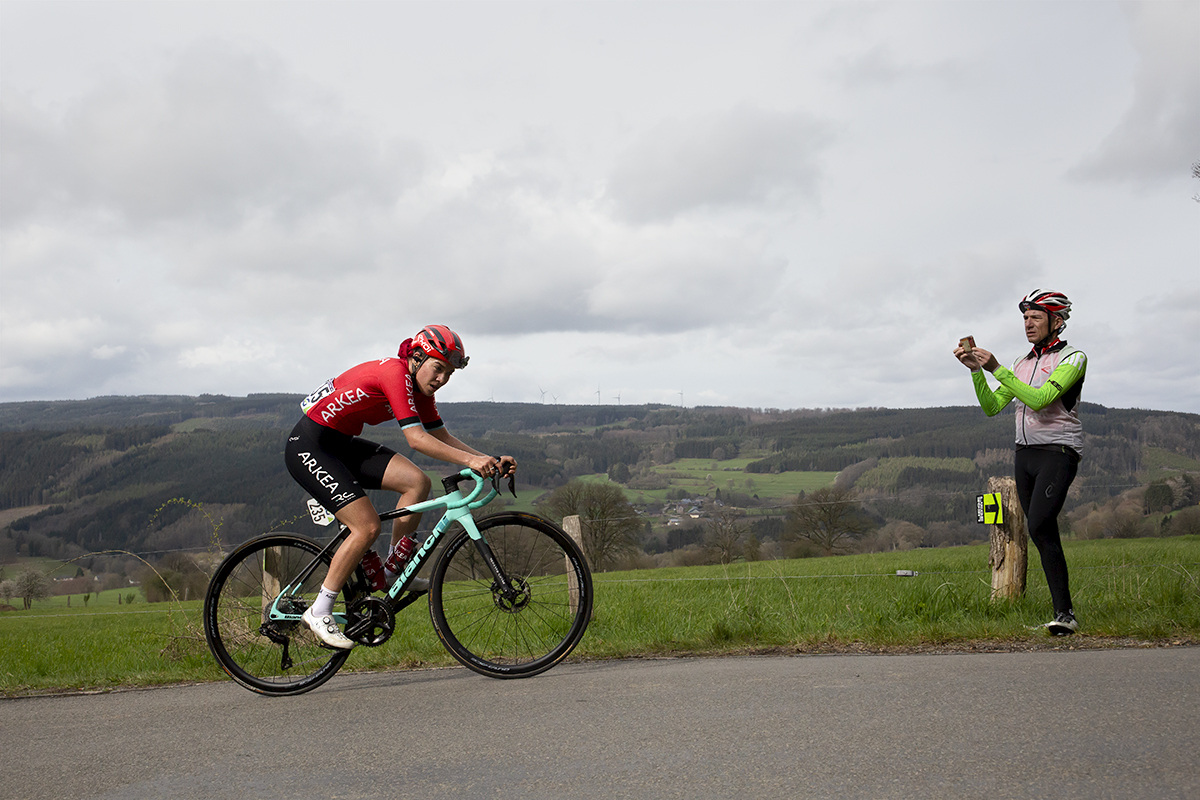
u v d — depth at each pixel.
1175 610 4.80
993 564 5.64
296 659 4.06
